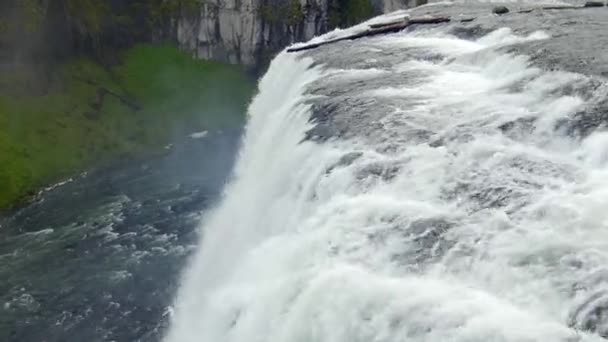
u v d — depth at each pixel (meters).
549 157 17.78
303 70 35.22
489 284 12.99
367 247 15.22
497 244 13.93
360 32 42.91
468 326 11.68
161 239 44.91
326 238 15.96
